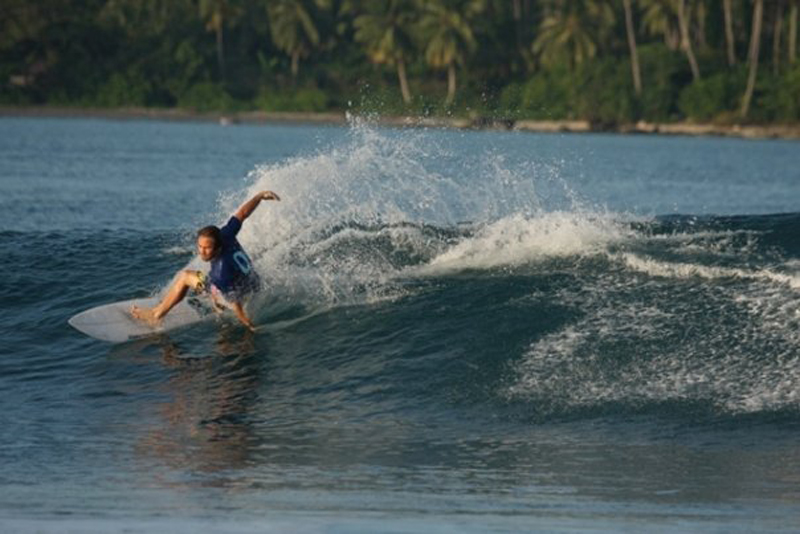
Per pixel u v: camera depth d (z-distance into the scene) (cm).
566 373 4309
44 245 6178
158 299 5178
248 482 3528
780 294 4656
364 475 3591
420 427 4038
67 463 3712
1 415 4225
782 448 3766
